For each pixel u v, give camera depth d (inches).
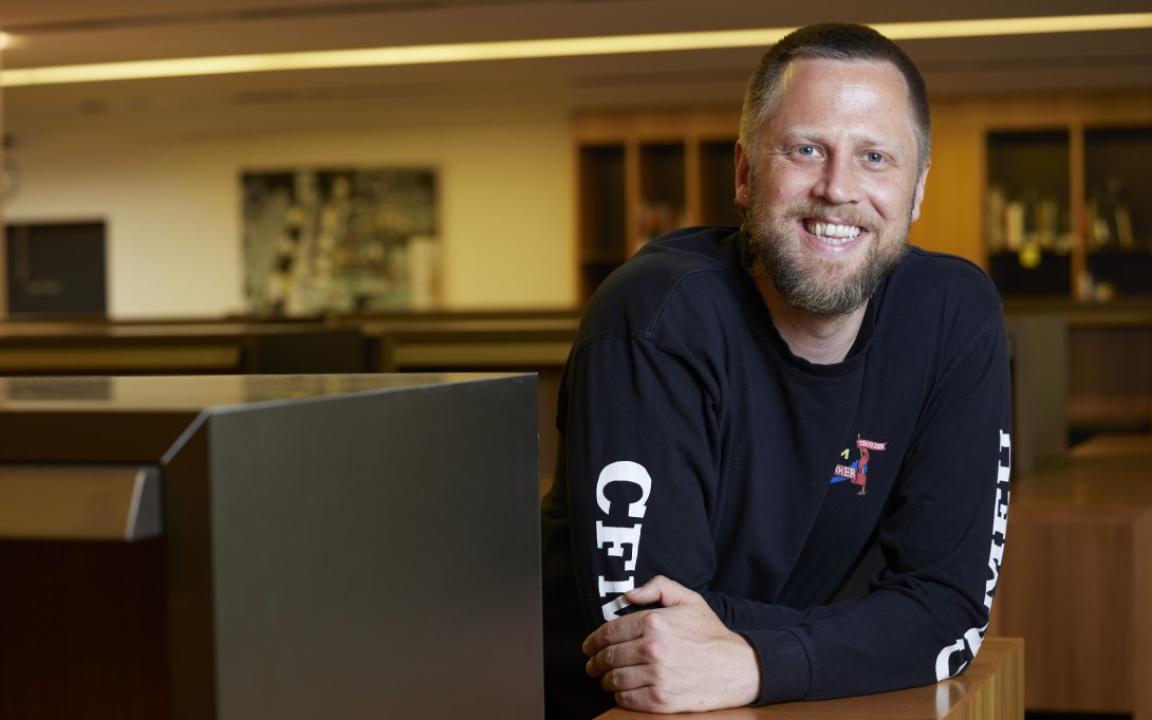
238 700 30.8
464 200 426.6
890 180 57.9
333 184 434.6
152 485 29.9
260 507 31.4
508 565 42.8
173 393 35.2
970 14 255.1
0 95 333.7
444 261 428.8
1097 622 104.5
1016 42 286.0
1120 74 330.3
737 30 272.5
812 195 57.1
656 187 404.8
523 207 422.0
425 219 428.8
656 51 298.0
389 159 430.6
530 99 372.5
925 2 244.2
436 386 38.7
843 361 59.8
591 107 387.9
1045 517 105.6
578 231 394.9
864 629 56.4
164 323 208.4
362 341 129.6
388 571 36.4
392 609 36.6
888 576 61.4
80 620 38.6
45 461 30.7
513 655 43.2
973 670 59.9
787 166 57.7
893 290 61.9
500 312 237.5
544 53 300.0
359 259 433.7
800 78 58.0
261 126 432.8
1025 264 385.7
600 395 58.9
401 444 36.9
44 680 39.1
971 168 362.9
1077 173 356.8
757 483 60.1
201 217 445.7
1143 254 373.7
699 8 250.8
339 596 34.3
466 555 40.3
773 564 61.1
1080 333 298.0
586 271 408.2
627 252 391.9
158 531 30.1
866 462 61.8
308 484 33.1
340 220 434.6
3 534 30.2
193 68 317.1
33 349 124.3
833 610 58.1
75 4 243.0
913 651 57.0
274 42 283.3
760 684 53.7
